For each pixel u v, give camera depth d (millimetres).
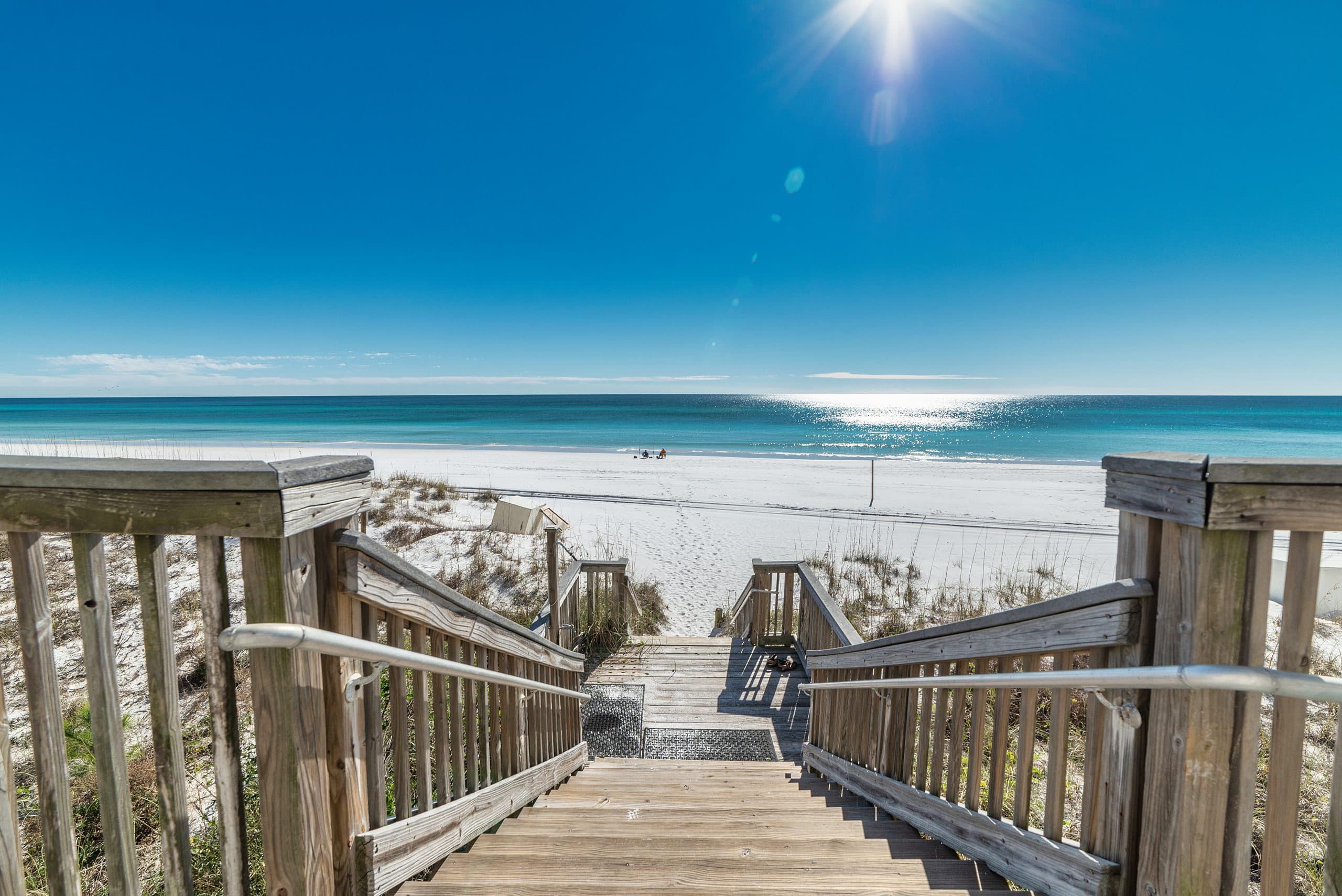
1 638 5570
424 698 1991
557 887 1914
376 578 1569
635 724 5203
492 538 10703
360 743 1592
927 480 21891
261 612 1263
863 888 2057
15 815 1274
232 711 1305
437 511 13500
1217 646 1297
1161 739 1401
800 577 6328
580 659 4027
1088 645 1611
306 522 1271
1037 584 9664
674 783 3814
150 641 1235
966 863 2227
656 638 6902
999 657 2133
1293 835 1289
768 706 5496
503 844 2402
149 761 3713
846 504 17000
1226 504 1237
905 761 2934
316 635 1288
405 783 1857
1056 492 19234
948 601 8883
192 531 1209
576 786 3678
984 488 19969
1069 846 1738
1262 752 3902
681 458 30156
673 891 1956
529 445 38812
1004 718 2139
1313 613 1249
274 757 1325
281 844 1347
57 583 6750
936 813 2506
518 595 8430
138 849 3184
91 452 26781
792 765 4469
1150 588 1426
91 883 2939
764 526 13969
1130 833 1514
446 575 8938
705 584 9977
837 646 4527
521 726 3035
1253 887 2861
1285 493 1232
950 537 13039
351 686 1523
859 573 10344
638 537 12844
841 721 3793
